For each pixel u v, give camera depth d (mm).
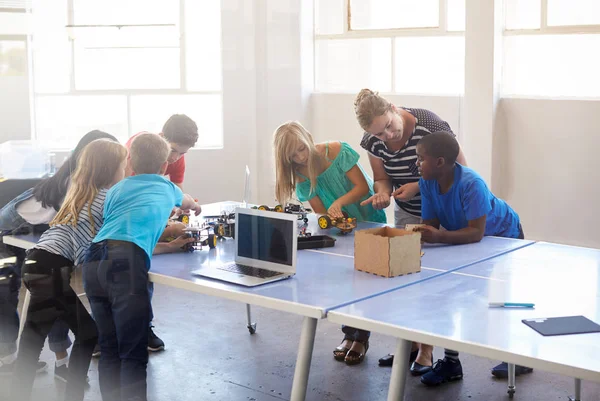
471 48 5066
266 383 2855
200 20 4262
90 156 2557
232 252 2682
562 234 4949
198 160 4414
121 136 3592
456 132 5258
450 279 2264
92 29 3439
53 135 3053
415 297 2070
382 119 2797
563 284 2184
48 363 2680
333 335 3367
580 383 2512
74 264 2578
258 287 2203
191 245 2715
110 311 2533
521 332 1756
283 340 3312
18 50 2945
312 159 3119
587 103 4730
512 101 5070
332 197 3240
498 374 2846
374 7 5418
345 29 5305
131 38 3750
